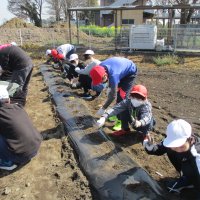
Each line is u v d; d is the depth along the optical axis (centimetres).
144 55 1423
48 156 423
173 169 389
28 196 336
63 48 930
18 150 358
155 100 719
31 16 4541
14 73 541
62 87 779
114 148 420
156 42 1452
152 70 1144
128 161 385
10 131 350
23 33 2170
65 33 2328
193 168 297
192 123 555
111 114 427
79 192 337
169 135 282
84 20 4309
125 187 332
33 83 886
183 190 338
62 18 5091
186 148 286
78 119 534
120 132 484
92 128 493
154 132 508
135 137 480
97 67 444
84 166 381
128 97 471
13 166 385
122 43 1577
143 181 342
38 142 379
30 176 374
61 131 500
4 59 535
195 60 1279
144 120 405
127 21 2958
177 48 1445
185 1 2048
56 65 1059
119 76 464
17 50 541
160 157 420
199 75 1019
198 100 711
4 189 347
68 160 404
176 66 1204
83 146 428
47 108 633
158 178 368
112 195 322
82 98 687
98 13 3997
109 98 466
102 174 359
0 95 357
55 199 329
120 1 3372
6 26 2592
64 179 364
